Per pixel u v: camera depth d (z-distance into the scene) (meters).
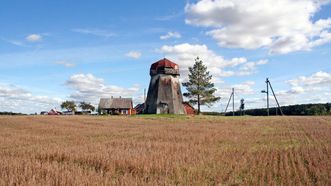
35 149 21.53
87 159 16.95
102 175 13.24
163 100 83.06
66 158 17.66
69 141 28.28
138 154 18.67
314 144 26.31
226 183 13.01
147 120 63.88
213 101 101.06
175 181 13.05
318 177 13.73
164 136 32.62
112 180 12.59
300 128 44.41
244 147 24.19
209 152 20.84
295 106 111.44
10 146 24.72
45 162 16.11
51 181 11.96
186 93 101.12
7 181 12.07
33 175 12.67
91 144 24.95
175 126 48.59
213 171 14.87
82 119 66.94
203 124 53.25
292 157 19.27
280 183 13.06
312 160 17.98
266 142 27.95
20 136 33.28
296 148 23.53
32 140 29.33
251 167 15.99
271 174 14.46
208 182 13.08
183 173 14.49
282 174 14.45
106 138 31.09
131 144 25.30
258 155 19.89
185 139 29.94
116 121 61.41
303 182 13.21
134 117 71.94
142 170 14.80
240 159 18.09
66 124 53.97
